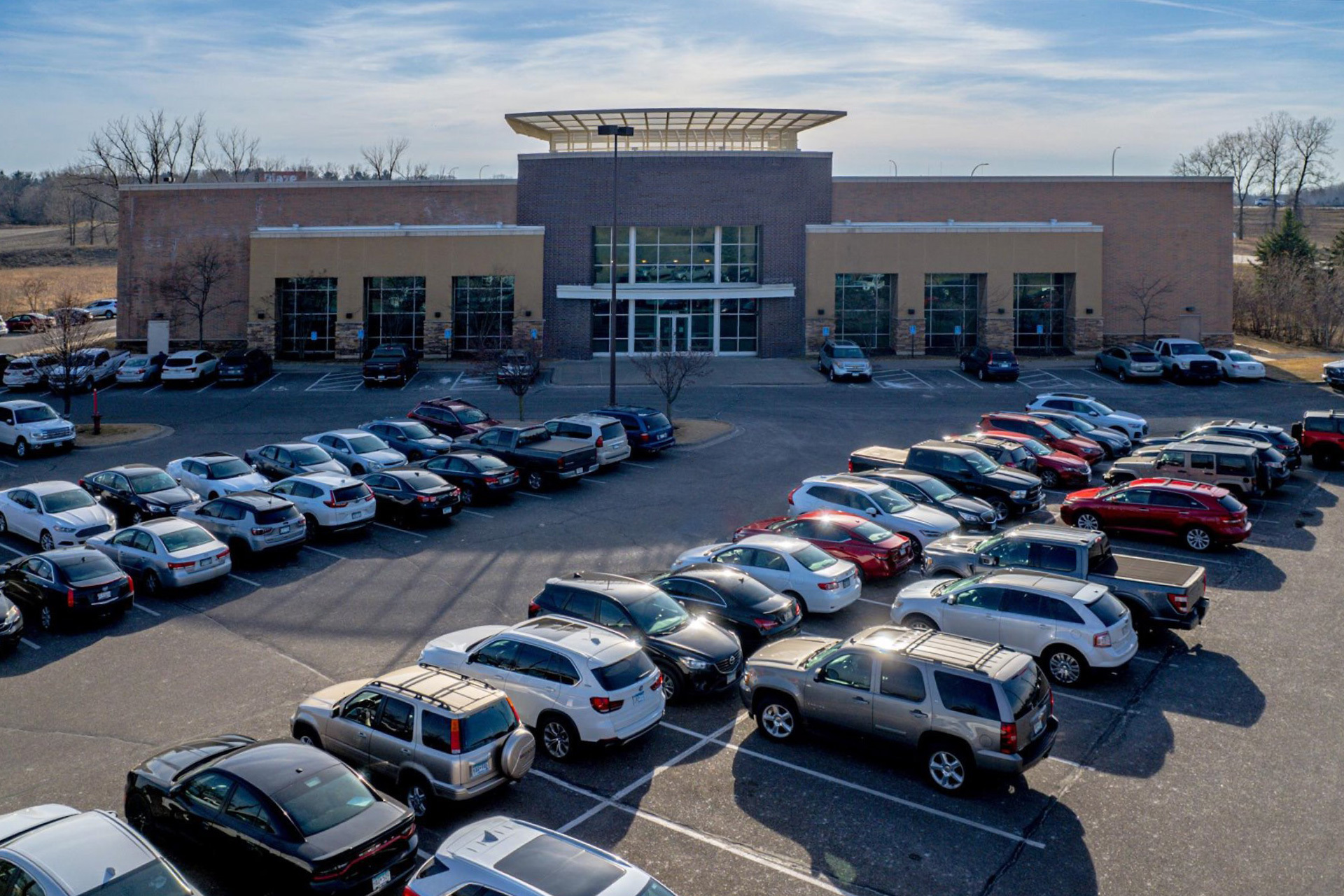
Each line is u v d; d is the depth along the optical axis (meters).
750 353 55.59
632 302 54.91
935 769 11.87
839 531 19.95
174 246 55.78
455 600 19.23
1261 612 17.95
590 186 54.94
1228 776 12.16
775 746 13.18
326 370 50.97
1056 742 13.09
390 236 53.22
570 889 7.92
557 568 21.09
